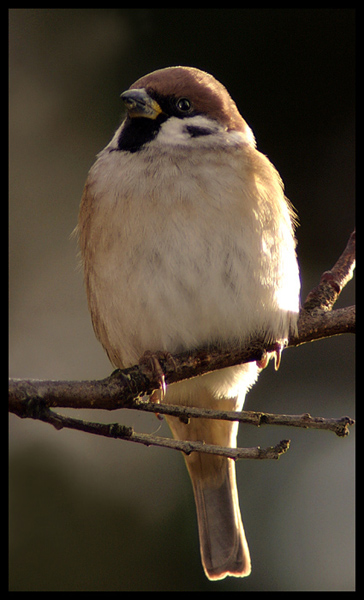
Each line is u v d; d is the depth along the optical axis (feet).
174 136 23.50
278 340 23.45
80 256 26.12
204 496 27.17
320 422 18.66
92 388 19.16
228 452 17.94
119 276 22.66
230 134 24.00
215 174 22.68
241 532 26.96
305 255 35.22
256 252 22.50
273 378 34.53
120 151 23.79
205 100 24.08
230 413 18.81
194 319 22.44
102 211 22.98
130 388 19.45
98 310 24.22
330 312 24.36
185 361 22.43
